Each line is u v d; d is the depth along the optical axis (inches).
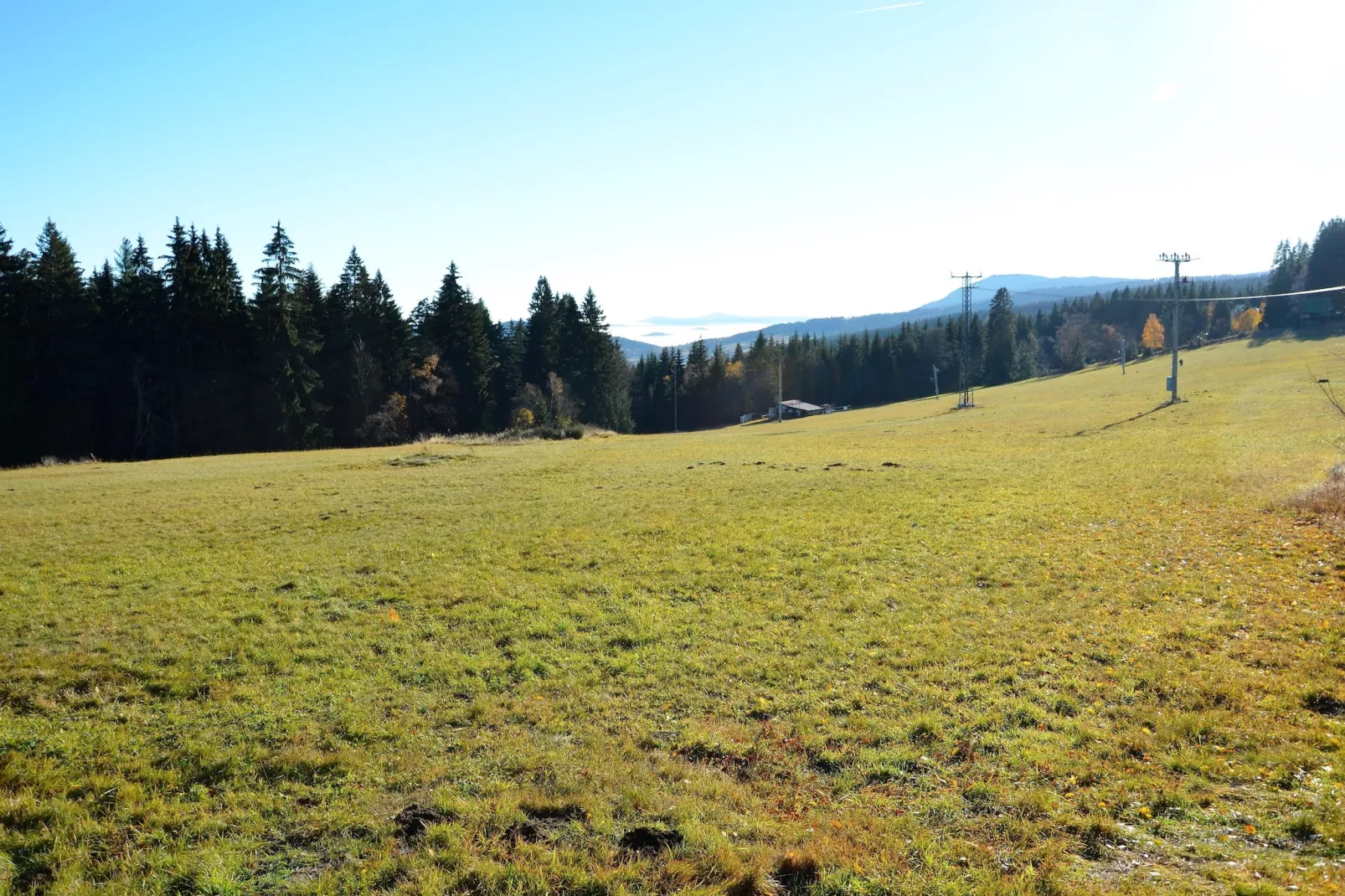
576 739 379.2
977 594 591.5
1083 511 860.6
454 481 1291.8
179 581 660.7
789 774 341.7
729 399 5575.8
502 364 3959.2
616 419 4256.9
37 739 376.8
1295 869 251.6
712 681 447.8
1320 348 3700.8
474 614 573.9
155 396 2780.5
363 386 3095.5
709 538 797.2
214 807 319.9
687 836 283.3
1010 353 6033.5
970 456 1449.3
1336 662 422.6
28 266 2628.0
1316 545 651.5
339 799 323.3
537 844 280.2
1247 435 1461.6
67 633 530.3
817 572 665.0
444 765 350.6
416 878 261.7
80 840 294.4
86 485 1279.5
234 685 446.9
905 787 324.8
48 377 2637.8
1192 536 721.6
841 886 253.9
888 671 451.8
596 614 569.3
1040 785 320.5
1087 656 459.2
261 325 2837.1
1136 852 270.1
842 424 3029.0
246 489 1206.9
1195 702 388.5
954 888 249.8
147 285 2802.7
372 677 458.9
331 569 699.4
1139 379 3545.8
